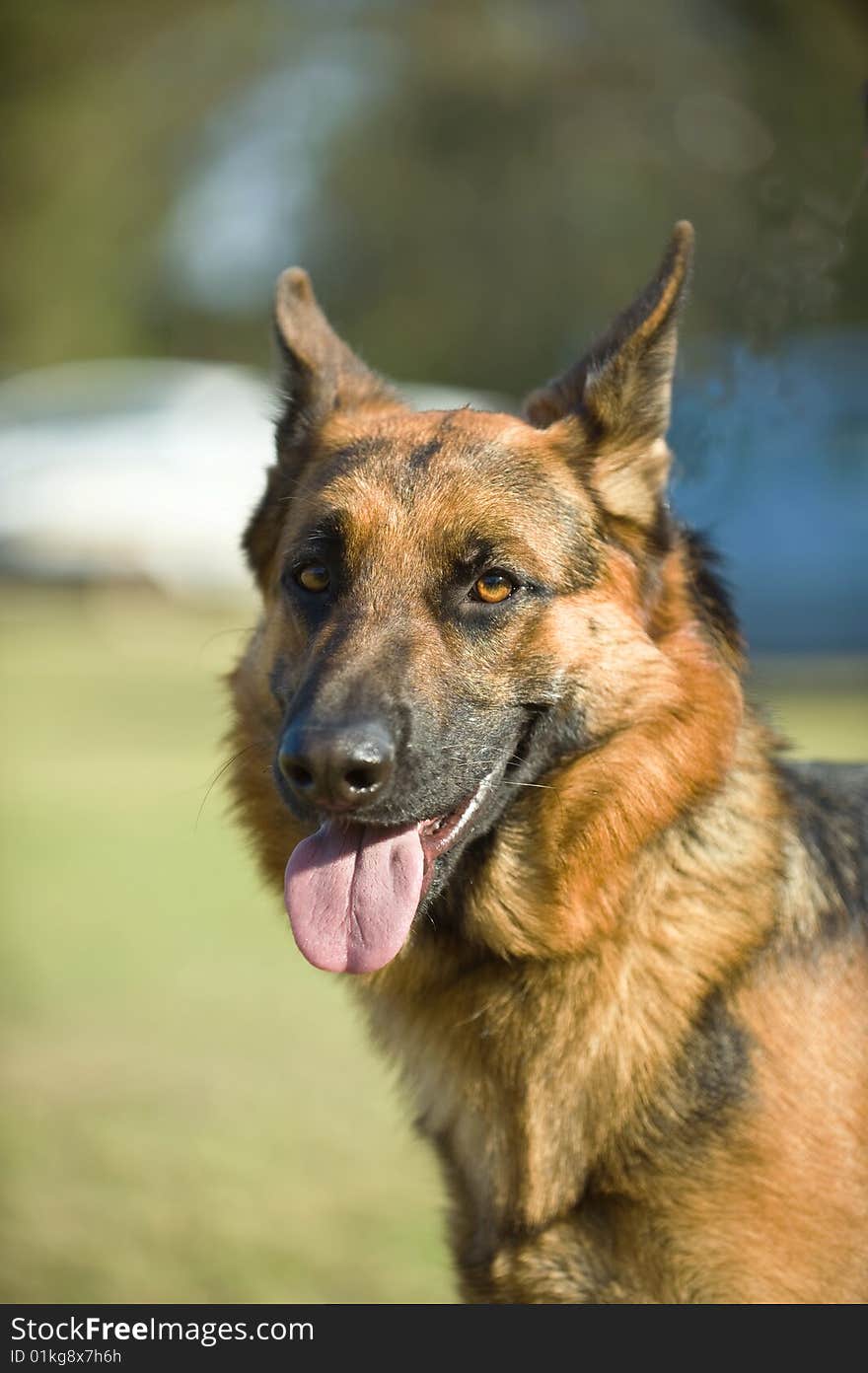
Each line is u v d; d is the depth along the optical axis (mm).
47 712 14547
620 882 3672
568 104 27922
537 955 3709
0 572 21453
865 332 14523
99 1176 5371
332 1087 6305
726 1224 3479
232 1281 4617
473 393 29656
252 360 38281
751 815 3781
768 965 3615
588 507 3855
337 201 31297
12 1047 6707
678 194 24219
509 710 3725
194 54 27969
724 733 3773
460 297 30156
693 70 24062
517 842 3748
